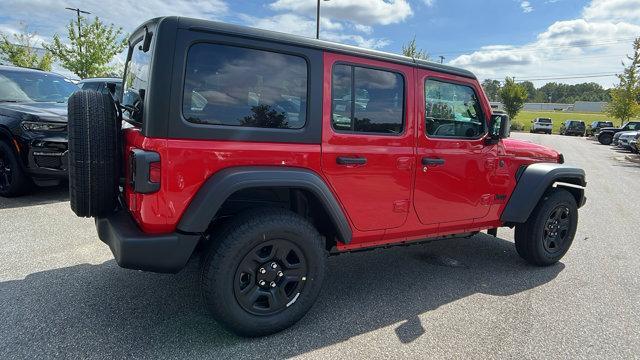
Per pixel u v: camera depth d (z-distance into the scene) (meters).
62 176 5.93
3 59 22.36
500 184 3.95
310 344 2.75
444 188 3.53
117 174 2.78
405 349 2.73
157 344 2.67
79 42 21.70
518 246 4.32
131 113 2.89
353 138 2.98
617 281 4.00
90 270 3.71
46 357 2.49
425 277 3.96
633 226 6.19
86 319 2.92
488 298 3.55
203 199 2.44
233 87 2.56
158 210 2.41
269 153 2.64
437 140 3.43
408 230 3.43
